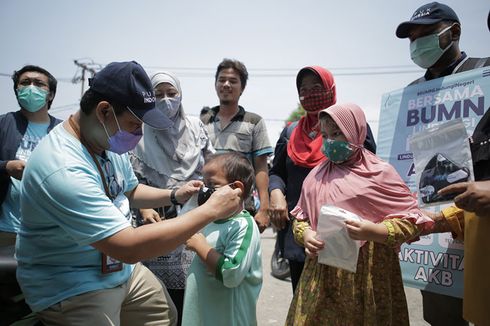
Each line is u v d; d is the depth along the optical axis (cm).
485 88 213
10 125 303
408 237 181
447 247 218
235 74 336
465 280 182
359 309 186
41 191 149
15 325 173
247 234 186
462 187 162
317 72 261
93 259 170
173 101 262
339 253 182
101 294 168
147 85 163
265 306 406
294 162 263
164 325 203
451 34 234
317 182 212
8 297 180
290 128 288
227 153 208
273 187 269
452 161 175
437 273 220
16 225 280
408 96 249
